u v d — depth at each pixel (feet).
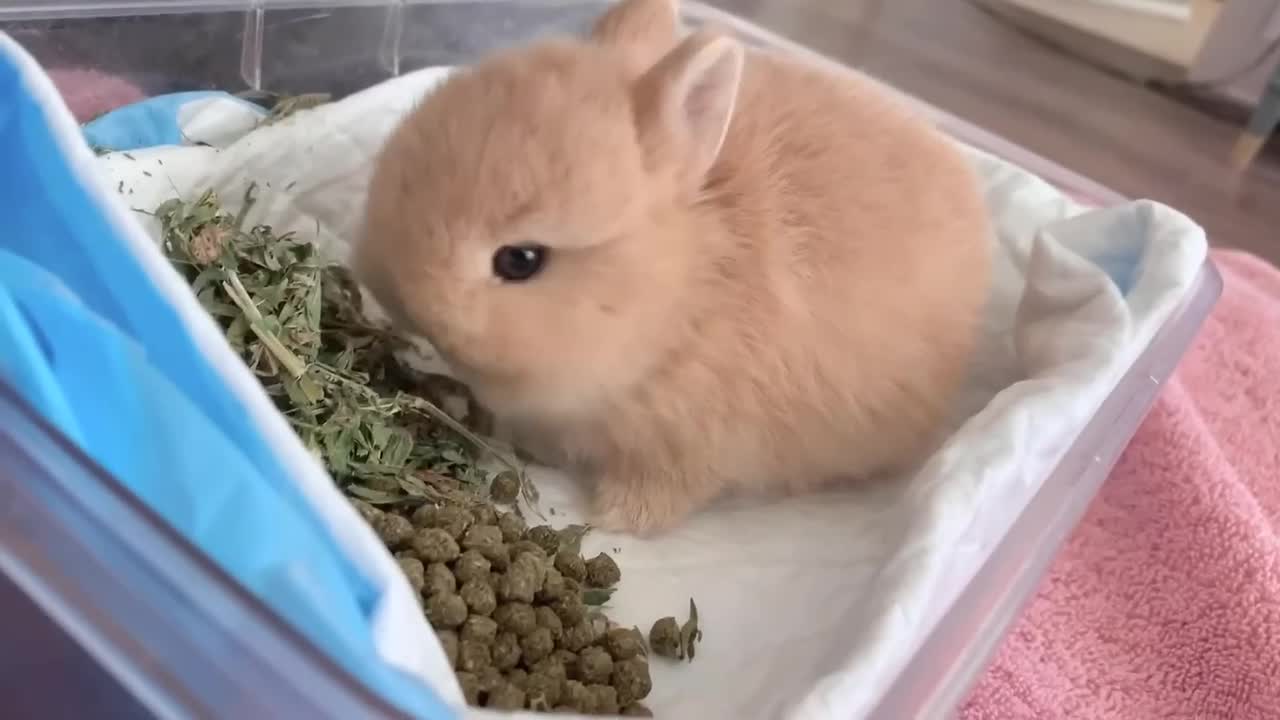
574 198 0.58
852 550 0.71
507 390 0.65
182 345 0.46
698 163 0.64
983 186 0.91
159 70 0.94
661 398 0.68
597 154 0.59
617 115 0.61
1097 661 0.79
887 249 0.70
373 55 1.07
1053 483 0.71
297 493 0.44
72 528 0.43
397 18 1.07
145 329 0.47
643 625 0.67
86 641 0.43
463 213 0.58
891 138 0.75
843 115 0.74
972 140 1.11
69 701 0.47
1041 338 0.79
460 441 0.73
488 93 0.61
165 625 0.42
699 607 0.68
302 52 1.02
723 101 0.62
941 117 1.12
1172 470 0.89
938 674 0.59
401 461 0.68
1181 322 0.84
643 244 0.62
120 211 0.47
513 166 0.58
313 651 0.41
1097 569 0.85
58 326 0.47
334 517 0.44
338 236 0.84
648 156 0.62
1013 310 0.89
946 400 0.76
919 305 0.72
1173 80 1.56
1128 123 1.49
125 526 0.42
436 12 1.09
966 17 1.64
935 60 1.53
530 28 1.15
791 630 0.66
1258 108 1.43
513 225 0.58
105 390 0.46
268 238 0.73
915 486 0.66
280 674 0.41
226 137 0.89
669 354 0.67
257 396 0.45
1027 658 0.78
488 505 0.68
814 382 0.70
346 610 0.43
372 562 0.44
